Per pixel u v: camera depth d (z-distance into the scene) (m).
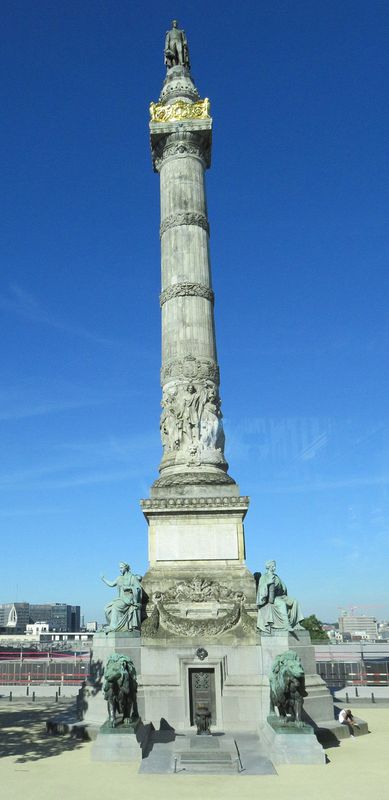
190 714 27.77
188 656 28.47
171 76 42.34
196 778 19.97
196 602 30.16
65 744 25.25
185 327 36.25
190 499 32.56
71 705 36.84
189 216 38.22
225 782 19.47
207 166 41.50
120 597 30.06
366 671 46.38
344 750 24.03
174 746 24.05
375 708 35.41
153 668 28.44
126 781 19.64
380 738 26.41
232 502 32.38
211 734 25.80
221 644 28.66
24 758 22.83
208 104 40.22
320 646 57.06
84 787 18.97
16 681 48.22
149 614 29.86
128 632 28.98
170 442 34.88
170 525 32.56
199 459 33.88
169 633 29.12
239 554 31.84
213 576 31.16
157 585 30.91
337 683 45.69
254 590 30.64
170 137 39.84
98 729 25.98
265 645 28.42
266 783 19.34
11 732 27.95
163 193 39.53
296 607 29.42
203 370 35.50
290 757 21.89
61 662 48.88
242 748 24.00
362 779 19.75
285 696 23.36
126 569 30.86
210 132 39.69
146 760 22.20
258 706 27.45
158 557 31.97
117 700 23.59
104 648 28.89
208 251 38.75
